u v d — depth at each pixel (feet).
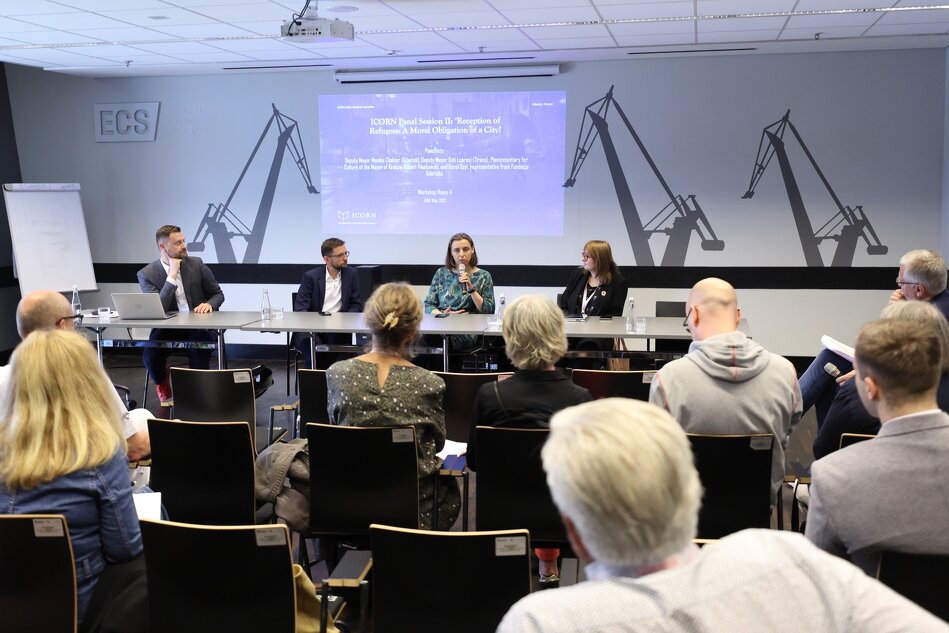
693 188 23.20
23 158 26.30
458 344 18.01
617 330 15.93
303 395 12.02
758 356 7.72
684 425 7.78
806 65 22.12
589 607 2.59
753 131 22.66
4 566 5.87
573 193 23.85
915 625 2.60
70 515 5.91
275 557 5.83
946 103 21.53
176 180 25.76
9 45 19.99
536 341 8.07
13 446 5.91
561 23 17.67
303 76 24.70
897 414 4.70
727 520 7.79
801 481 8.52
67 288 24.99
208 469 8.70
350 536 8.33
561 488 2.73
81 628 6.04
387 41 19.86
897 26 18.26
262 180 25.36
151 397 21.17
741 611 2.59
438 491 8.57
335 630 6.47
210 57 21.93
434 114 24.23
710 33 18.98
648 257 23.72
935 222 22.09
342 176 24.94
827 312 23.03
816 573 2.74
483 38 19.52
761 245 23.09
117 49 20.59
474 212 24.47
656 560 2.67
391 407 8.07
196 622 6.02
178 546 5.84
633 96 23.12
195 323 17.08
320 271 20.11
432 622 5.92
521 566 5.71
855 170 22.30
